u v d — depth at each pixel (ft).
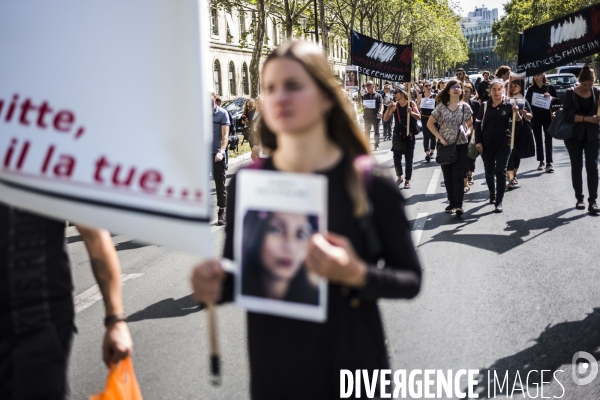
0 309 7.21
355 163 6.07
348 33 152.66
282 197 5.83
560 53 34.58
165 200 5.95
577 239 25.57
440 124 30.45
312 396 6.14
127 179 6.07
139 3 6.04
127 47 6.09
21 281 7.20
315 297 5.86
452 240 26.45
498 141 31.83
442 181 43.39
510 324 16.67
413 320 17.22
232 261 6.34
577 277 20.47
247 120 63.10
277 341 6.16
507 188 38.78
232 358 15.38
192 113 5.86
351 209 5.98
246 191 5.96
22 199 6.40
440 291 19.67
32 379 7.20
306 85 5.92
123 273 24.50
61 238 7.48
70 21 6.27
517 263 22.48
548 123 44.27
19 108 6.41
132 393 7.66
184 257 26.76
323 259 5.32
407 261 6.08
